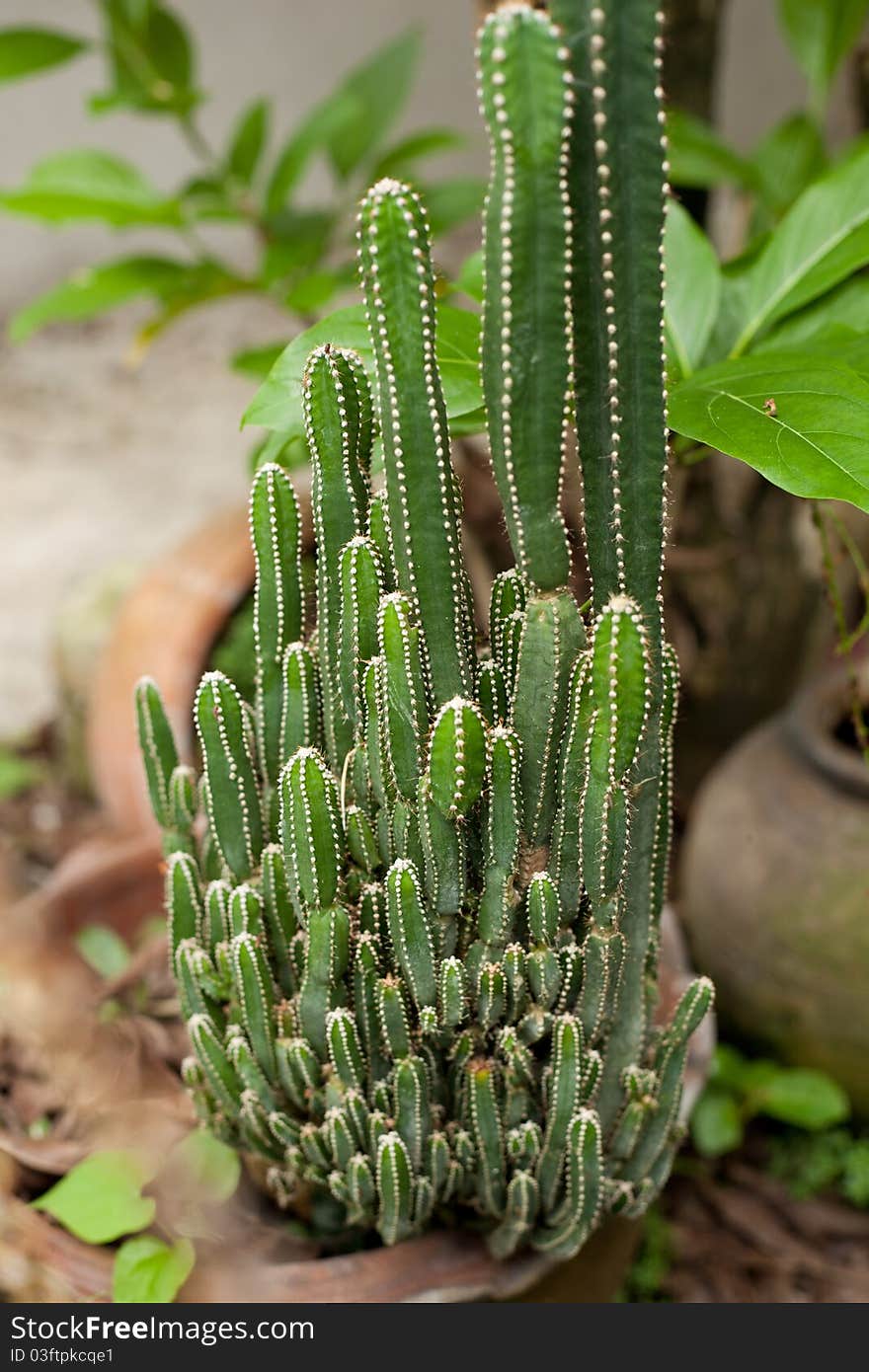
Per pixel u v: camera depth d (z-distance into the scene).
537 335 1.13
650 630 1.23
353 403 1.26
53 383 5.18
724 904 1.94
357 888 1.34
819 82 2.15
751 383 1.31
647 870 1.31
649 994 1.39
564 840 1.28
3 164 5.38
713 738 2.65
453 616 1.25
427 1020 1.32
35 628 3.63
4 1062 1.64
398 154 2.26
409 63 2.42
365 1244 1.47
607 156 1.11
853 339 1.42
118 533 4.11
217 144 5.43
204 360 5.37
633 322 1.15
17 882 2.68
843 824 1.83
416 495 1.21
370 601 1.25
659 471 1.19
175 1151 1.46
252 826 1.38
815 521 1.54
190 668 2.43
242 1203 1.49
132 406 5.00
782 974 1.87
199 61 5.23
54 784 3.03
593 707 1.21
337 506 1.27
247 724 1.39
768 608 2.51
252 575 2.58
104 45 2.38
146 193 2.23
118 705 2.39
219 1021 1.42
